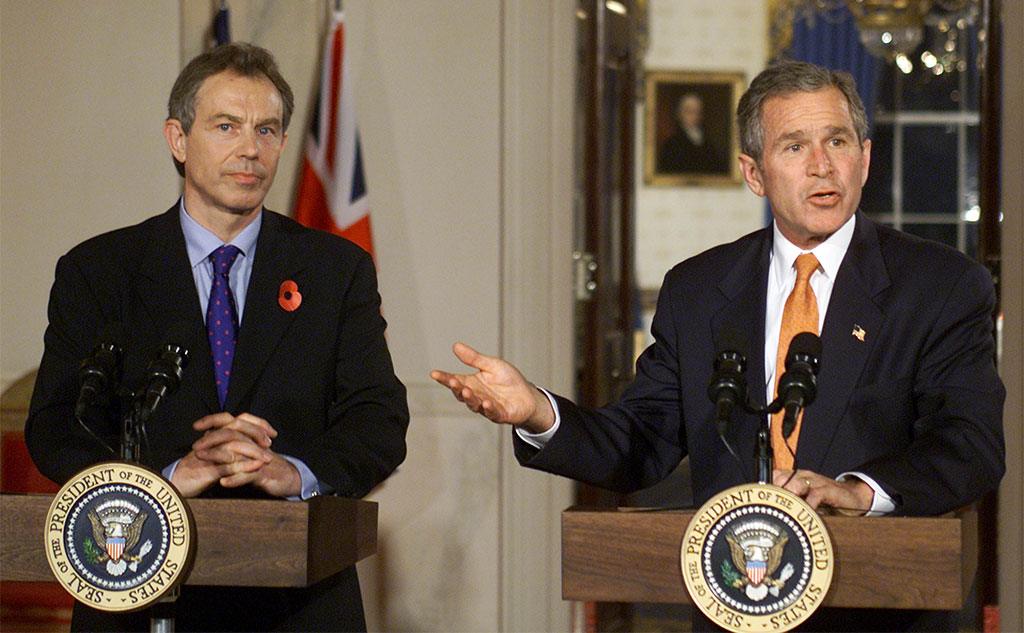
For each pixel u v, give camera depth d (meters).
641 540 5.14
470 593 12.87
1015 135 12.30
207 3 13.05
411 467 12.94
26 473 11.18
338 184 12.54
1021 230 12.23
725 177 32.25
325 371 6.85
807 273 6.36
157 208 12.91
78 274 6.88
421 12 13.14
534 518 12.84
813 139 6.19
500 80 13.08
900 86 29.83
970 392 6.00
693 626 5.61
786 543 4.94
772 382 6.30
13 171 12.98
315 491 6.14
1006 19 12.37
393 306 13.09
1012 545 12.12
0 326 12.90
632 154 15.73
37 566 5.37
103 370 5.93
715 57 32.16
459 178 13.09
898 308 6.21
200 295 6.92
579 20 13.41
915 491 5.50
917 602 4.96
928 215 29.64
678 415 6.78
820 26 30.89
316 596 6.48
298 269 6.93
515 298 13.01
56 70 12.98
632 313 15.62
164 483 5.25
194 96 6.80
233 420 5.88
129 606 5.23
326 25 13.14
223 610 6.33
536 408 6.11
